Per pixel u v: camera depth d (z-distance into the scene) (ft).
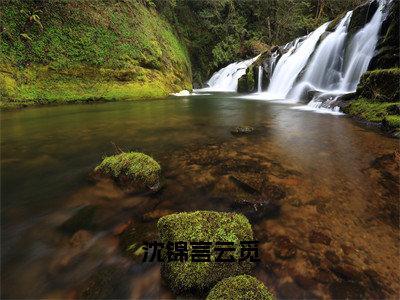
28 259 9.09
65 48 49.49
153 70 60.70
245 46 90.07
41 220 11.28
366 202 12.42
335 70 42.70
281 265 8.71
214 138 22.91
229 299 6.69
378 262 8.80
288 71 54.90
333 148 19.83
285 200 12.65
